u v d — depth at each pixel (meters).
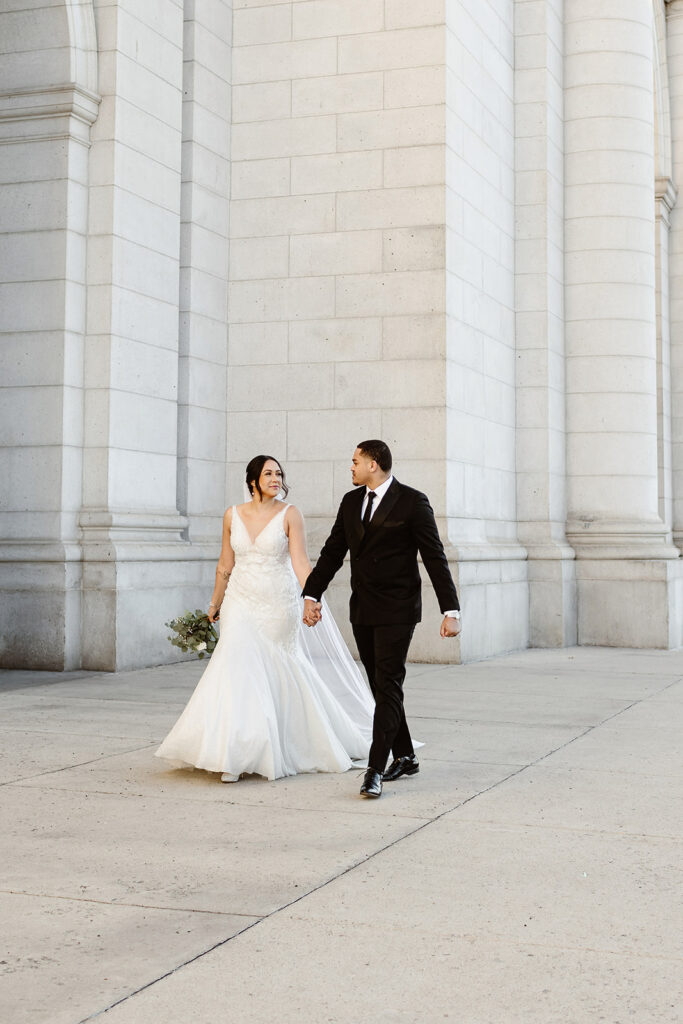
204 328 13.58
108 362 11.79
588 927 4.17
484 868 4.91
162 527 12.46
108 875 4.79
